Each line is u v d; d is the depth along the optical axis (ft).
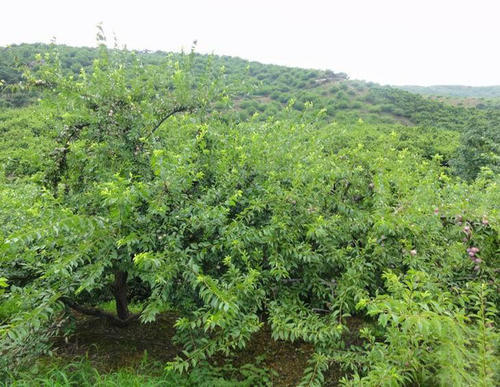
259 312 12.37
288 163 13.58
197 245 10.25
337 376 10.18
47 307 8.52
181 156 10.21
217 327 11.21
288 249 11.11
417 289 9.94
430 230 11.80
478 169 35.22
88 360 10.82
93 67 12.45
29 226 9.81
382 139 20.79
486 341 7.31
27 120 52.11
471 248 10.98
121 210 9.16
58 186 12.42
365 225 12.69
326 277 12.48
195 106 13.97
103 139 12.32
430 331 7.27
